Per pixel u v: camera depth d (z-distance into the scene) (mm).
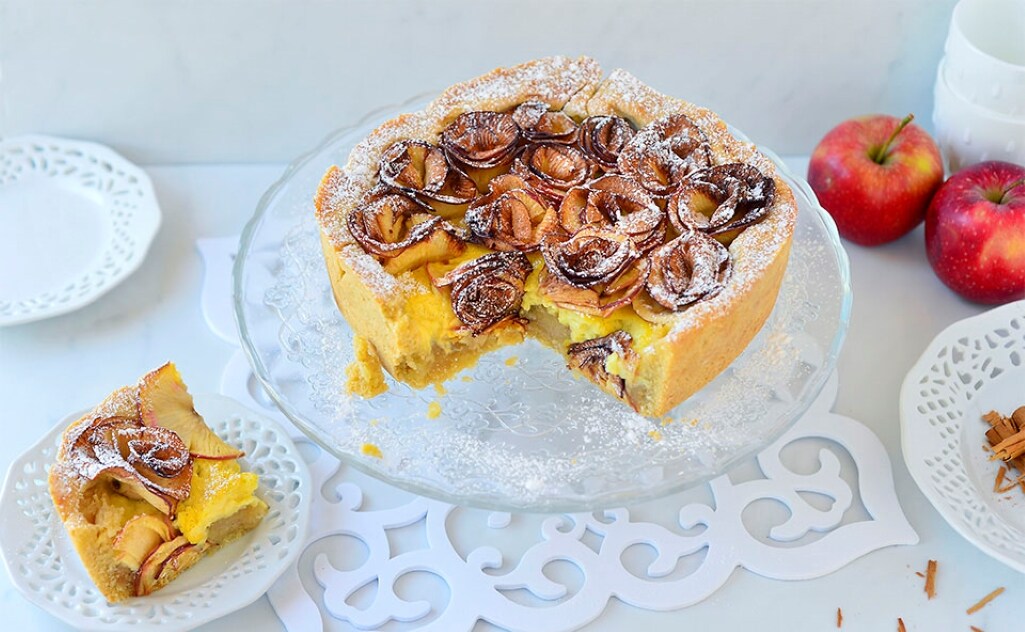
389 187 836
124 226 941
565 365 846
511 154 856
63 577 765
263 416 829
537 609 765
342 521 797
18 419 847
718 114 1011
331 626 766
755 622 765
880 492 807
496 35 964
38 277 912
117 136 1002
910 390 824
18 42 943
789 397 800
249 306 851
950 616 767
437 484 759
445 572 778
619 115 885
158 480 760
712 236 821
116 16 935
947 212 876
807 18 955
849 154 901
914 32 961
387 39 963
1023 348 853
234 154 1018
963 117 921
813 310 844
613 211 825
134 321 898
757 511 803
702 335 782
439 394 822
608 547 786
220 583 765
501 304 823
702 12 952
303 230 897
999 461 811
